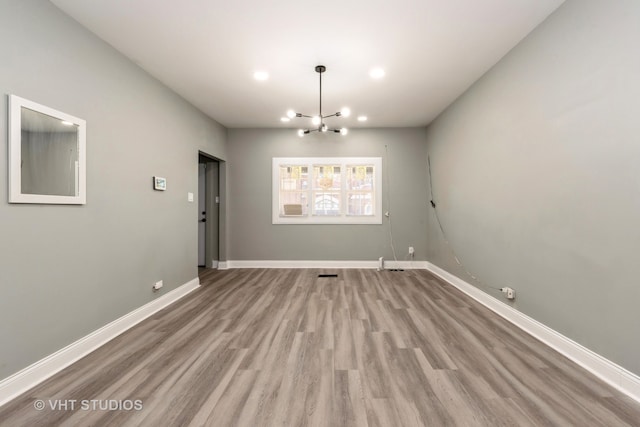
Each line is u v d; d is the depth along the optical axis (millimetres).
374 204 5062
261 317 2740
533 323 2318
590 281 1812
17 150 1669
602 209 1720
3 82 1611
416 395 1575
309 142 5074
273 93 3502
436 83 3252
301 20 2150
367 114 4328
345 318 2701
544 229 2199
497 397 1555
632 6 1525
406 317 2721
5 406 1515
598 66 1726
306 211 5117
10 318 1637
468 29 2270
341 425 1361
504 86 2676
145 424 1373
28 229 1741
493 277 2924
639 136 1507
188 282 3625
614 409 1460
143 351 2096
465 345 2152
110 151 2400
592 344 1802
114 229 2430
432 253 4738
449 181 4008
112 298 2393
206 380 1728
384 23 2189
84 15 2047
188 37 2348
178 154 3471
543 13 2088
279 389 1634
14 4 1663
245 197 5113
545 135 2170
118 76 2508
